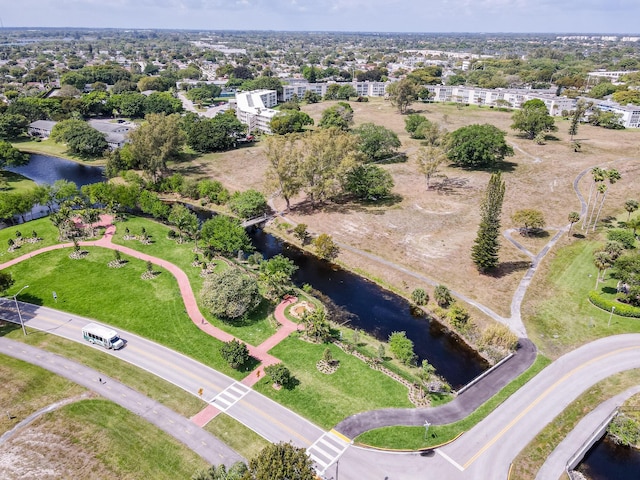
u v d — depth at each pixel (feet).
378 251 335.47
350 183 409.28
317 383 207.62
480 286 288.10
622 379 211.20
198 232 335.26
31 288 279.08
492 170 509.76
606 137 646.74
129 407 191.62
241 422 185.78
